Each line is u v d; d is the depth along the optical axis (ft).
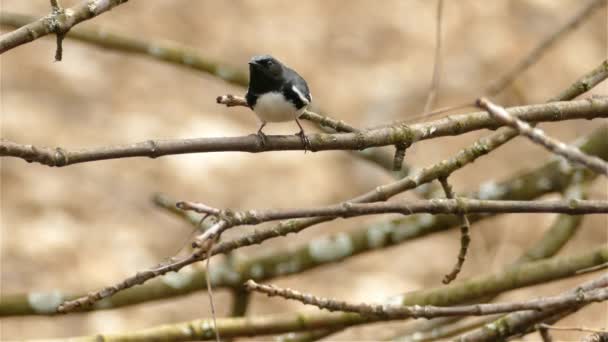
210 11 57.82
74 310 16.28
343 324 21.59
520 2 62.08
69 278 39.91
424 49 57.93
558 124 53.31
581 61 58.03
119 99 50.57
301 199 47.44
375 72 55.47
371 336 33.50
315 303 16.44
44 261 40.57
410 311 16.74
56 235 42.11
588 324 38.06
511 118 13.39
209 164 48.83
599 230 48.24
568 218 26.53
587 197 26.96
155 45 32.19
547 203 16.57
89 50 53.36
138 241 42.88
